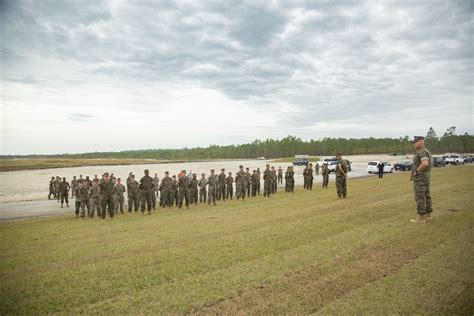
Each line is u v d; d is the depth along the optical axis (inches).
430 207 365.4
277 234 343.6
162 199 739.4
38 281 235.8
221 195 900.6
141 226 460.8
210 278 228.4
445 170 1539.1
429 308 172.6
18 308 193.8
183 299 197.2
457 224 333.4
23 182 1982.0
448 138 6195.9
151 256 287.3
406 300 181.9
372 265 235.9
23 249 337.4
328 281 212.5
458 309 169.8
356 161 3890.3
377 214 422.0
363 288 199.3
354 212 445.7
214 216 510.9
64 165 4697.3
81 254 307.7
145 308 187.6
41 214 744.3
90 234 417.1
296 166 3223.4
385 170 1812.3
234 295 199.8
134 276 239.5
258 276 227.6
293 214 469.1
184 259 274.1
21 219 666.8
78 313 185.3
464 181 828.6
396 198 572.1
